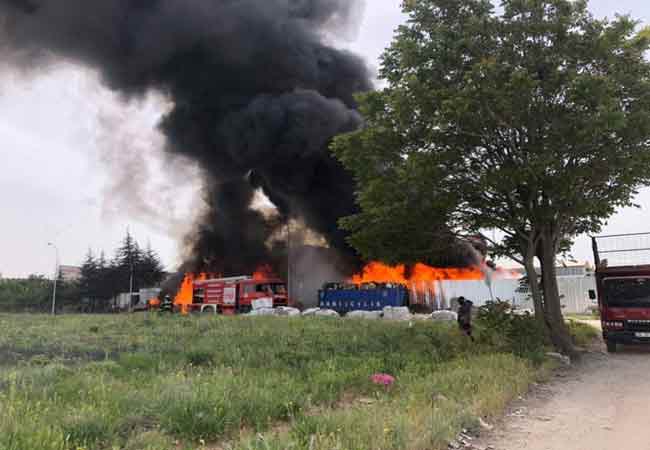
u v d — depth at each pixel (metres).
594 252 14.12
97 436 4.51
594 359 11.60
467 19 12.11
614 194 12.08
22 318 25.98
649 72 11.76
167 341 12.56
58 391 6.06
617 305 12.80
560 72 10.91
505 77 10.91
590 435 5.29
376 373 7.96
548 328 12.62
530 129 11.30
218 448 4.65
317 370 8.23
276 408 5.71
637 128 10.77
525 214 12.17
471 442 4.99
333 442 4.17
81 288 63.00
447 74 12.10
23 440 3.94
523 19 11.82
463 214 13.43
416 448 4.34
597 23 11.74
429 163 11.56
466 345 11.55
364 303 29.92
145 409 5.39
